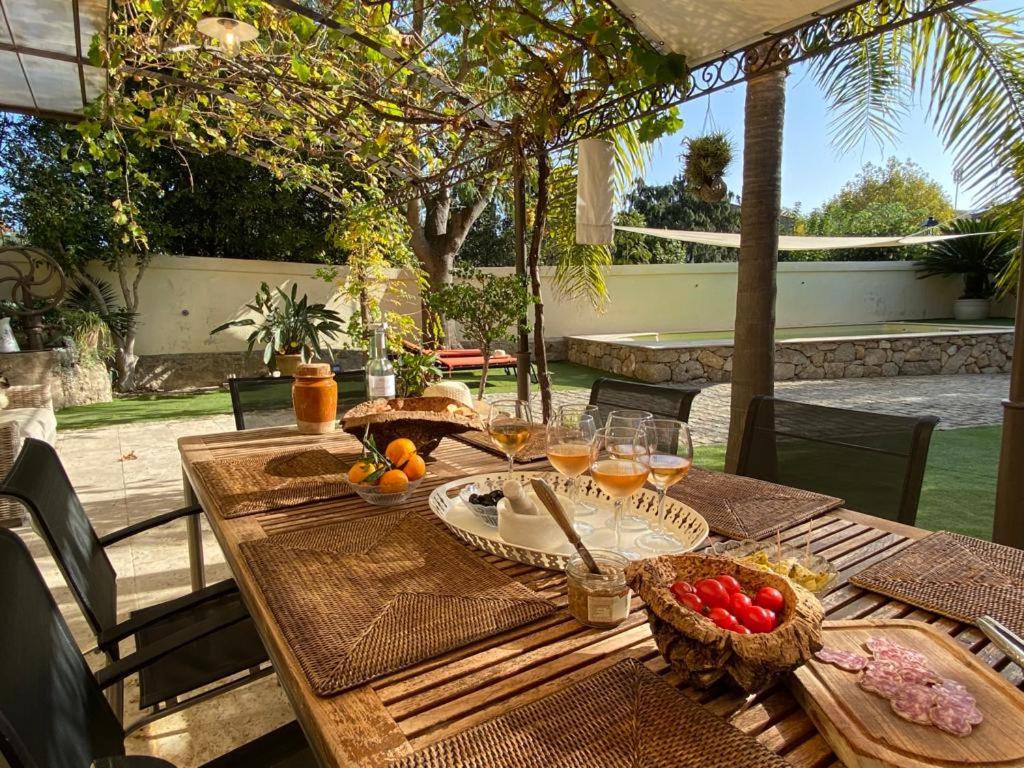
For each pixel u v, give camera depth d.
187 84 3.67
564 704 0.68
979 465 4.34
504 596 0.95
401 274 10.19
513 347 11.18
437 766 0.59
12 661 0.76
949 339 10.08
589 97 2.80
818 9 1.95
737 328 2.81
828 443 1.74
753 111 2.69
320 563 1.07
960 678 0.71
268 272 9.56
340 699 0.71
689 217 16.98
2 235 8.04
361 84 3.54
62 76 3.65
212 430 6.05
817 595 0.92
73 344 7.57
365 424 1.60
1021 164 2.66
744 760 0.60
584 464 1.27
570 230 5.05
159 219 8.84
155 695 1.33
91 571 1.46
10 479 1.26
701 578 0.80
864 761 0.58
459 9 2.31
